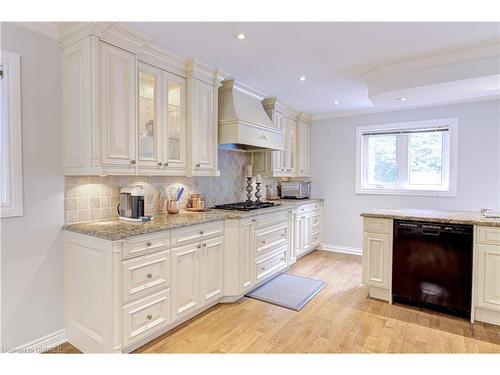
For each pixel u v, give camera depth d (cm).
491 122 390
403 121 451
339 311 285
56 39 225
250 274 322
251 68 308
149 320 222
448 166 421
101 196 255
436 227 278
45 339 222
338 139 508
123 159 230
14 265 207
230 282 301
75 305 225
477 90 304
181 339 234
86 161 215
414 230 289
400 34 235
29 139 212
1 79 200
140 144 249
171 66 274
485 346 226
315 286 348
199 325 256
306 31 229
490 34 235
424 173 443
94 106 210
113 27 216
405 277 294
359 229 492
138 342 219
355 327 255
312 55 275
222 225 297
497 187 389
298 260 458
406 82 296
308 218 474
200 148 302
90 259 212
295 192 499
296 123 497
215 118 319
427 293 284
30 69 212
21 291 210
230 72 321
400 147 458
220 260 295
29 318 214
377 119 473
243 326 255
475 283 261
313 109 488
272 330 249
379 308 291
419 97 333
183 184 334
